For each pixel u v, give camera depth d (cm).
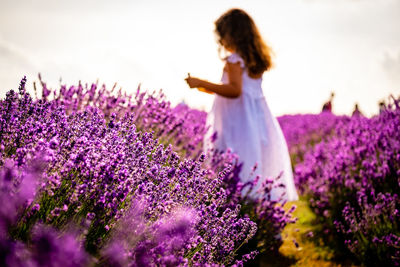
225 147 353
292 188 384
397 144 411
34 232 116
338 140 557
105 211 150
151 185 169
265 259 332
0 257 78
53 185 135
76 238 132
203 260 174
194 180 196
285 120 1089
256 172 342
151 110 327
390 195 368
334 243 383
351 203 418
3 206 93
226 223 201
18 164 130
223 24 340
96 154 157
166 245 147
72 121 197
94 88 285
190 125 381
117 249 125
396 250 326
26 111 184
